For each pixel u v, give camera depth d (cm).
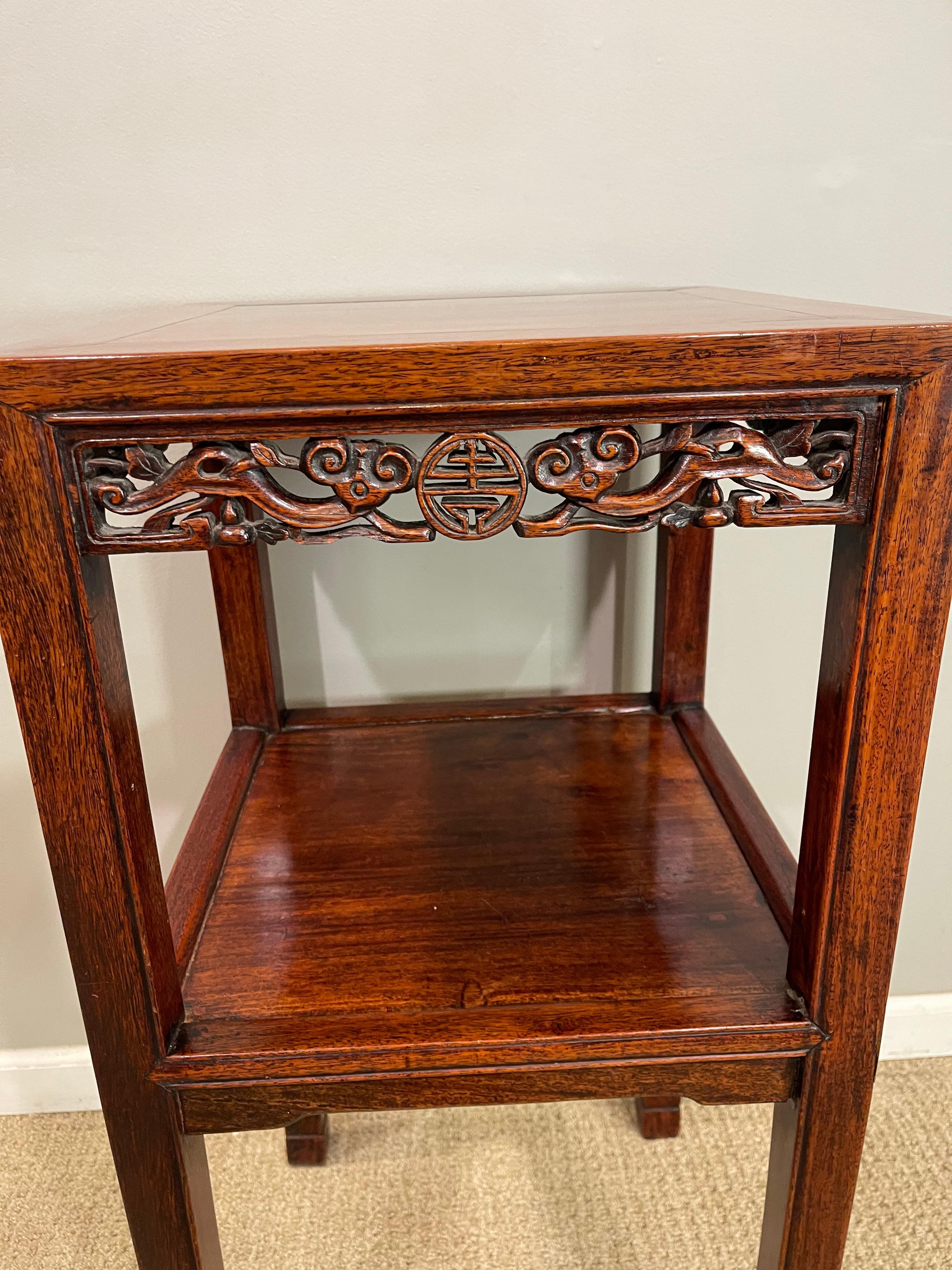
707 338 41
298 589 95
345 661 98
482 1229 92
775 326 43
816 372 41
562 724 90
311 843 72
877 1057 54
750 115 80
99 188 80
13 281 82
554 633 98
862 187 83
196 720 99
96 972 50
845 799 49
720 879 67
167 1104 53
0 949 106
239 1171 100
